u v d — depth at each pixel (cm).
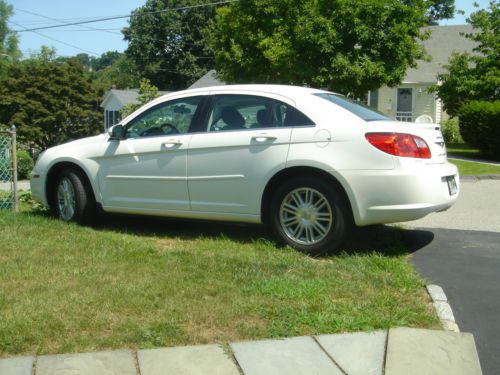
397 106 3162
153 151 679
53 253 583
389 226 747
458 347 387
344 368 361
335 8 1939
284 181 618
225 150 637
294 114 615
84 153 733
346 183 577
